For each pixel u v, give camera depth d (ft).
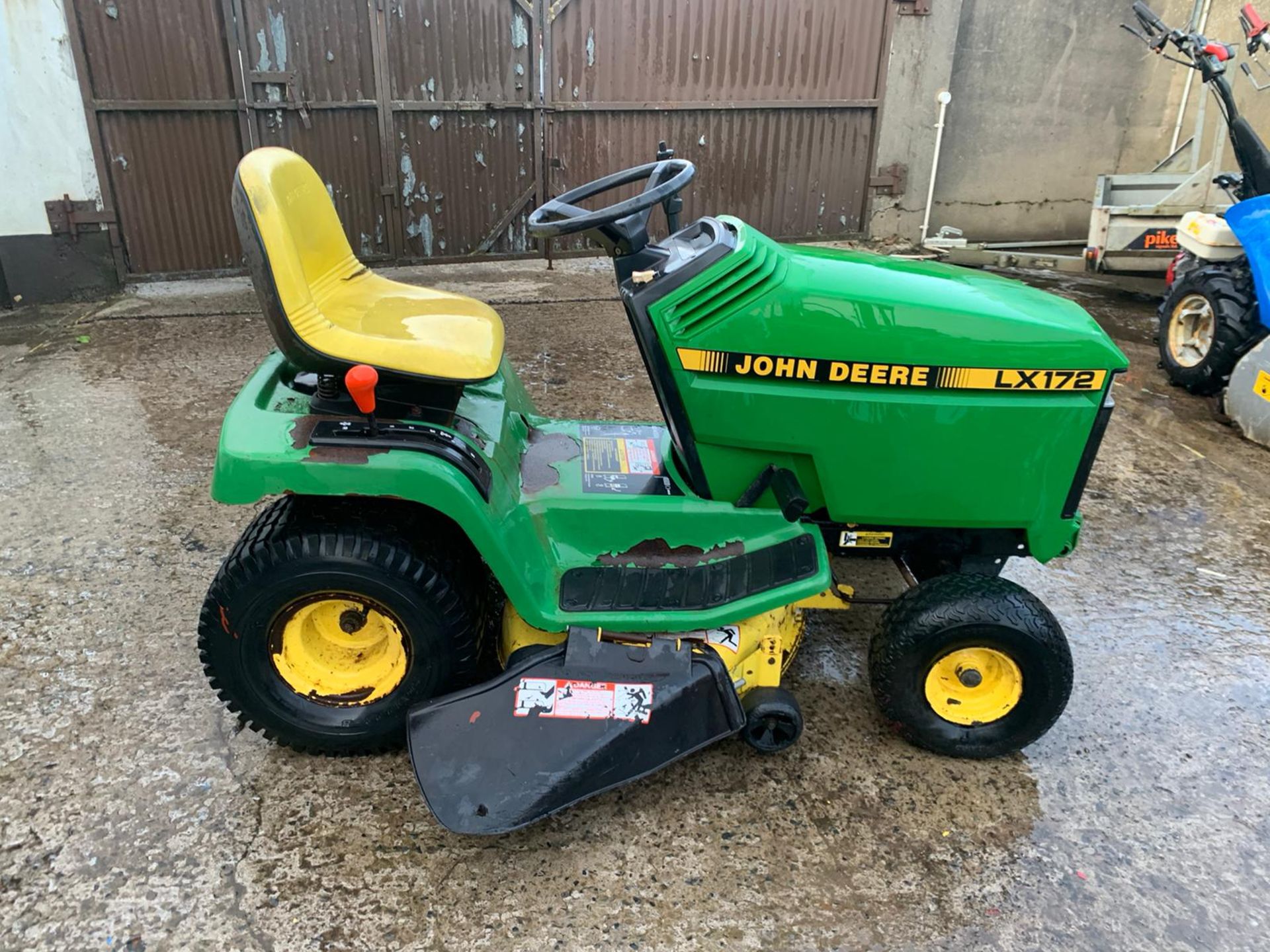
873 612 9.73
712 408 7.13
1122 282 23.20
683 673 6.75
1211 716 8.17
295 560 6.59
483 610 7.50
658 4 21.71
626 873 6.40
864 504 7.36
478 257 23.04
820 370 6.95
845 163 24.57
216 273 20.99
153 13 18.71
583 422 9.16
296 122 20.40
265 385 7.32
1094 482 12.67
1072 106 25.61
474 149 21.89
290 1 19.43
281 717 7.06
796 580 7.02
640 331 7.08
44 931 5.82
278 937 5.84
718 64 22.65
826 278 7.03
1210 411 15.15
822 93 23.57
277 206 6.39
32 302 19.49
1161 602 9.91
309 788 7.03
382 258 22.26
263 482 6.40
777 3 22.33
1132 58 25.23
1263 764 7.61
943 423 7.00
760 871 6.46
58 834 6.52
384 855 6.47
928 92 24.14
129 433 13.10
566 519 7.47
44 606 9.08
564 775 6.31
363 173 21.31
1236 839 6.85
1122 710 8.21
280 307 6.29
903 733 7.57
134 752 7.29
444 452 6.62
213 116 19.83
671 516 7.45
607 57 21.93
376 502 7.09
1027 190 26.48
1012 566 10.59
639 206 6.78
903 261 8.04
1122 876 6.50
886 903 6.23
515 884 6.29
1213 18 24.58
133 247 20.26
